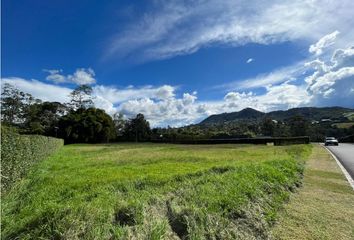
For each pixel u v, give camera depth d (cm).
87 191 827
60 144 4650
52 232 441
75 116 7988
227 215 603
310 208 763
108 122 8344
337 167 1564
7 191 821
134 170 1280
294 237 577
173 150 3344
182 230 528
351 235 590
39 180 1046
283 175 1038
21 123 7531
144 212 535
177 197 663
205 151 2944
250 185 801
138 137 9806
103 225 466
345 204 806
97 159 2080
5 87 7175
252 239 559
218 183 812
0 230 466
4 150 903
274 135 10069
